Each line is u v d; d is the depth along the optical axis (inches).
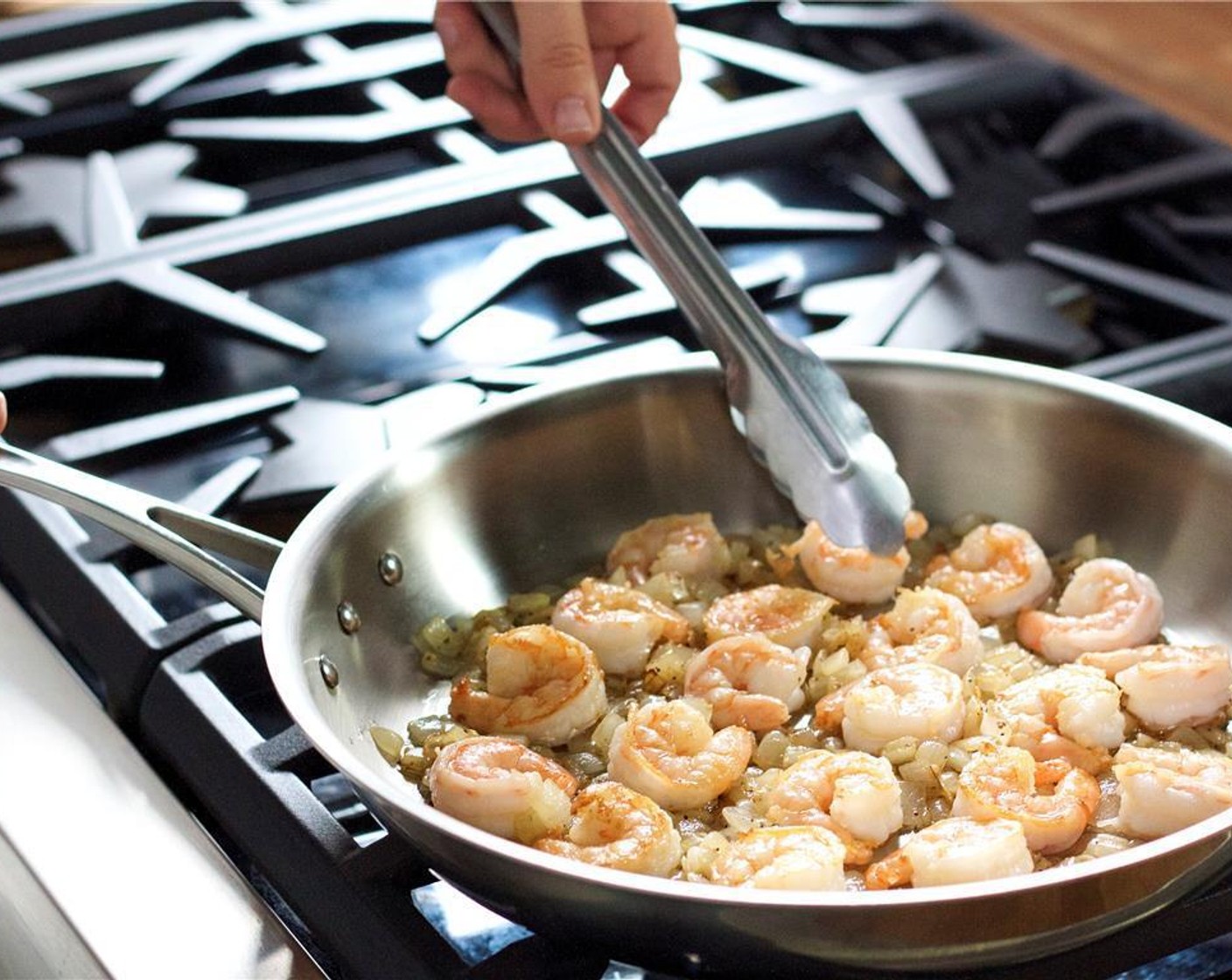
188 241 51.4
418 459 42.8
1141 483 43.2
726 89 57.6
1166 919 37.4
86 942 37.4
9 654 41.8
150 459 46.8
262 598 39.8
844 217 51.6
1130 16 57.2
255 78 57.4
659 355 48.1
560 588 44.1
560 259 50.4
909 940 35.8
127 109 56.5
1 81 57.5
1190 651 41.4
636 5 46.1
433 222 51.9
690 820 40.1
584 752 41.3
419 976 37.2
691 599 43.8
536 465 44.1
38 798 39.3
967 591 43.3
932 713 40.7
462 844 36.2
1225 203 51.4
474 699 41.6
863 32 57.9
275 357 49.4
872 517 42.6
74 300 49.8
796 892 35.4
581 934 36.7
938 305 48.9
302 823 39.0
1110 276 48.9
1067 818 39.0
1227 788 39.2
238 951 37.3
